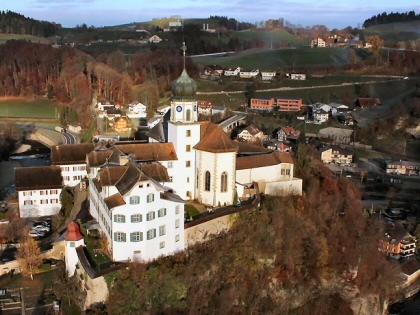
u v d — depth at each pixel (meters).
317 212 132.25
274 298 110.94
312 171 153.50
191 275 101.69
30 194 147.62
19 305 98.56
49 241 122.88
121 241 97.81
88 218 122.44
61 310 97.25
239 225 117.00
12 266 110.50
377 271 132.50
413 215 192.50
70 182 156.38
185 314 97.69
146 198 97.50
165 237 102.44
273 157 137.00
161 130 134.25
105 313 92.50
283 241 117.62
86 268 95.25
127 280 95.56
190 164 124.12
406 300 144.12
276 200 128.12
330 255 124.25
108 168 103.19
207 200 122.69
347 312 118.75
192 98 122.31
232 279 106.44
